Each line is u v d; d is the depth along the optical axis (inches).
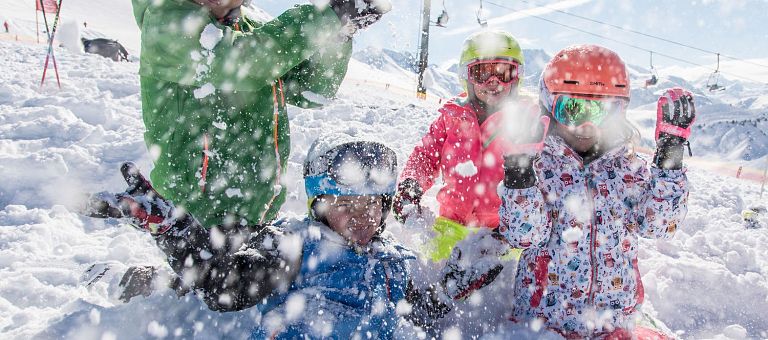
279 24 100.0
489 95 146.9
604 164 115.6
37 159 189.8
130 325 110.6
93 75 395.2
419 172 155.3
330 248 111.4
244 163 112.3
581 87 108.1
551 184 113.5
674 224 113.7
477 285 122.6
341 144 113.0
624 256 114.5
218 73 97.8
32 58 499.8
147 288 117.5
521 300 120.2
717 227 204.8
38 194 176.6
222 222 111.6
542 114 116.9
